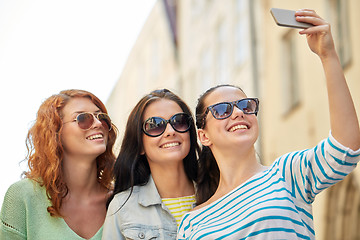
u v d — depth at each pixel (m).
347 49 10.76
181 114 2.75
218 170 2.82
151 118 2.73
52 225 2.81
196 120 2.58
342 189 11.11
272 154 13.88
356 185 10.76
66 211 2.89
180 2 23.45
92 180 3.01
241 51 16.16
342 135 2.07
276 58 14.02
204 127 2.52
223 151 2.45
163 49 25.48
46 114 2.88
